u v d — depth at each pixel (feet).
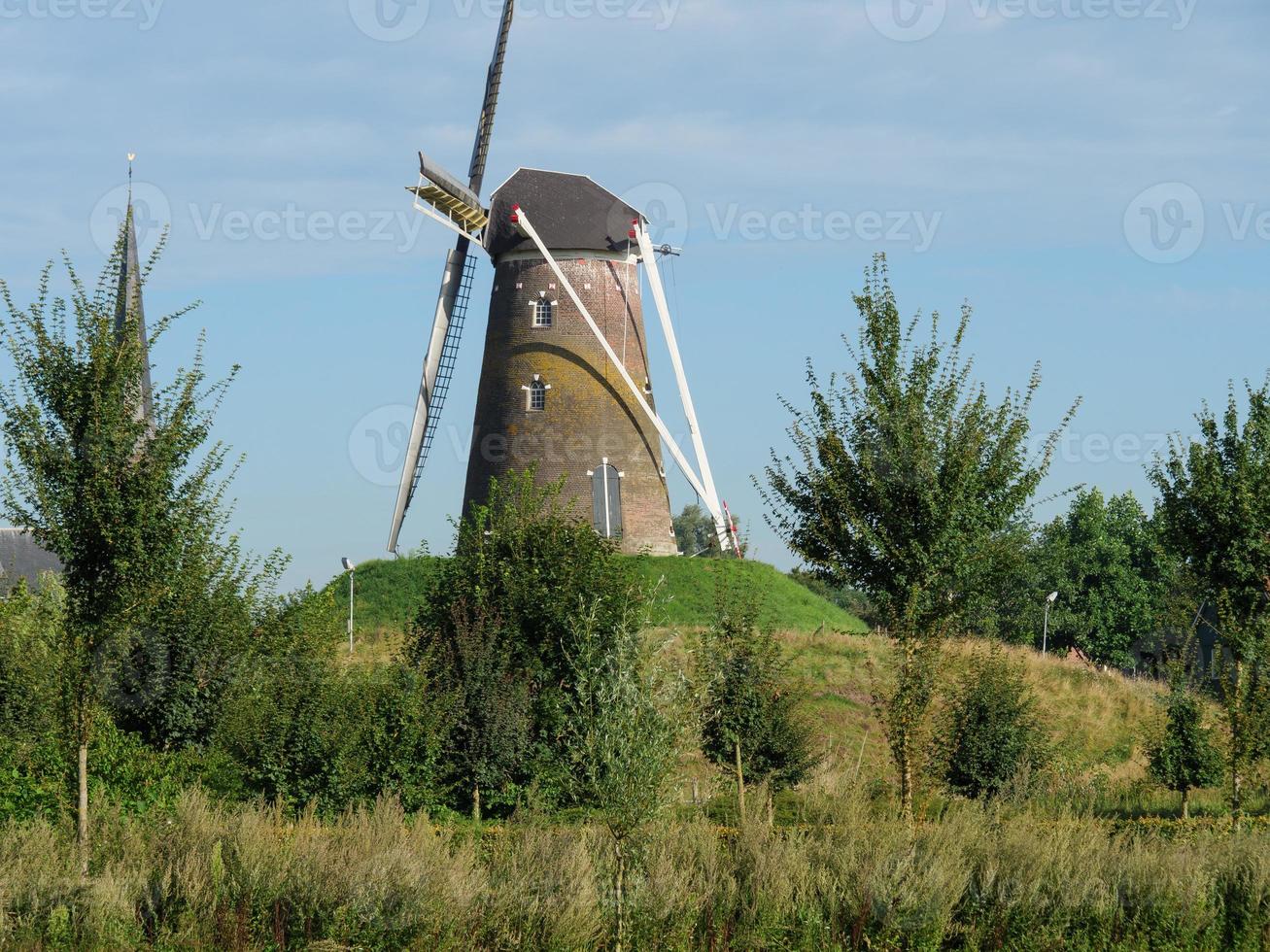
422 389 485.97
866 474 179.93
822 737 295.69
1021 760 229.66
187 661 221.25
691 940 139.64
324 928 134.62
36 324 164.86
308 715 196.85
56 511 163.32
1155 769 240.94
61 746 172.76
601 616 221.66
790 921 141.49
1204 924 148.36
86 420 165.07
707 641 225.97
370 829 159.74
